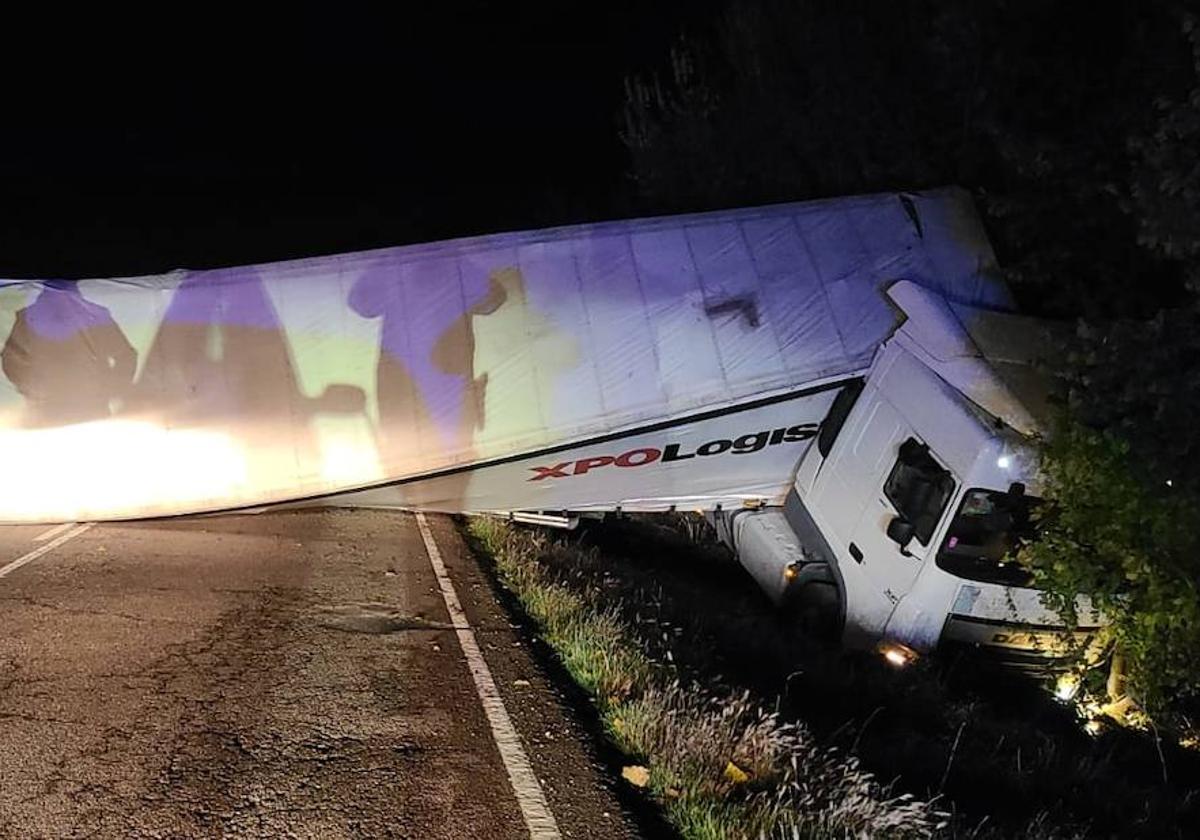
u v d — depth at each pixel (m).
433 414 10.48
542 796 4.62
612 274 10.91
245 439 10.30
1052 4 10.05
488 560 9.83
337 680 5.82
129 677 5.58
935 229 11.34
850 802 4.64
